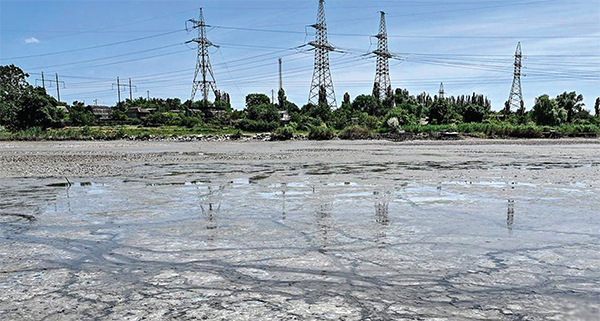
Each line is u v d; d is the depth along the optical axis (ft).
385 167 43.80
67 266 12.09
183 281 10.76
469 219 18.11
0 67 287.89
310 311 8.83
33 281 10.84
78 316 8.70
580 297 9.58
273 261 12.38
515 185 29.07
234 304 9.25
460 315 8.60
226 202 22.79
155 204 22.26
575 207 20.75
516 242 14.33
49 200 23.70
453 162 50.47
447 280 10.70
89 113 273.75
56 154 70.59
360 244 14.19
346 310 8.87
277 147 95.35
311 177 34.63
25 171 40.50
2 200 23.80
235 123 215.92
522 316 8.55
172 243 14.51
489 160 53.52
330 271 11.45
